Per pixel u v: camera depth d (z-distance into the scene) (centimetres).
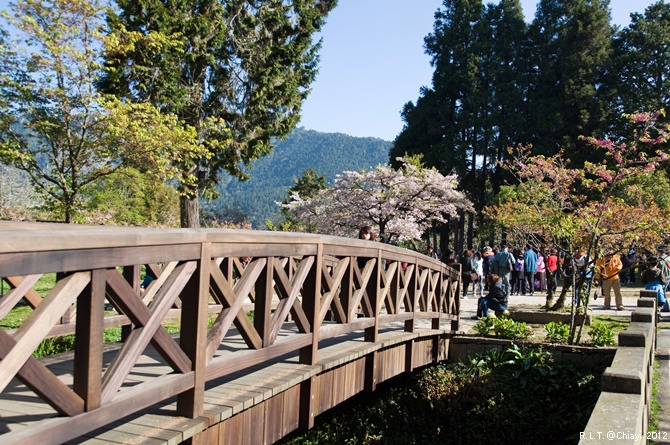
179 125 1342
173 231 324
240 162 2122
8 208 1658
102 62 1262
